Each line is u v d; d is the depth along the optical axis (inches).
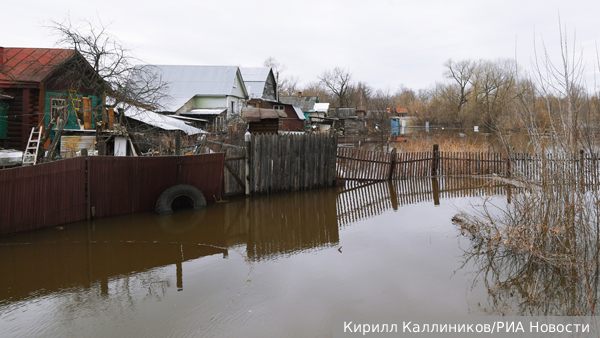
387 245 256.7
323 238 276.5
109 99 587.5
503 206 369.4
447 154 622.5
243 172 434.3
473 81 2476.6
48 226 296.5
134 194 350.3
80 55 563.5
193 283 195.5
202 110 1192.8
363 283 193.2
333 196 442.9
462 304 170.4
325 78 2923.2
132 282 197.9
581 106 218.2
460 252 238.5
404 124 2923.2
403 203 407.8
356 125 2488.9
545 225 216.1
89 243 263.0
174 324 154.8
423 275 202.8
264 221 329.1
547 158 232.4
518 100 251.9
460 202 405.7
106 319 159.5
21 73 603.5
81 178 315.9
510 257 225.5
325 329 150.3
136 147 527.8
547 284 188.7
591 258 207.8
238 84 1380.4
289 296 179.2
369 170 557.0
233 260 230.5
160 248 254.1
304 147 474.0
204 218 337.4
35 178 285.3
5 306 172.1
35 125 600.4
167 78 1300.4
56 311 167.0
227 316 160.7
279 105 1519.4
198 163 386.6
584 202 227.1
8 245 256.4
